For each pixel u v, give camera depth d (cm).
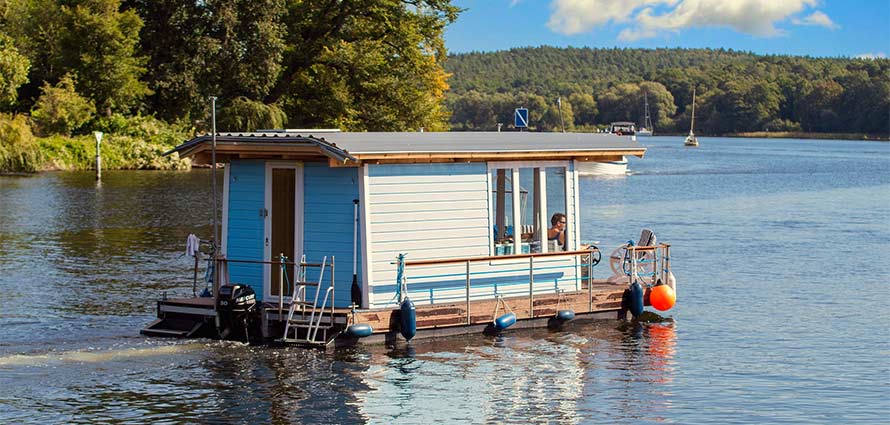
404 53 7044
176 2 7306
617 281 2209
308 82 7300
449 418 1511
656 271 2242
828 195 6438
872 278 2945
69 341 1891
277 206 1895
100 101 7512
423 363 1780
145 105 7750
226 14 6950
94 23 7294
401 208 1873
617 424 1510
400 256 1841
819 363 1911
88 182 5781
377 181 1844
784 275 2986
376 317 1828
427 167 1902
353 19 7031
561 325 2080
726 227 4362
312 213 1867
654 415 1557
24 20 7744
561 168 2102
